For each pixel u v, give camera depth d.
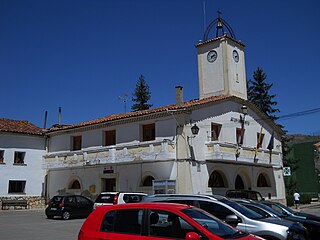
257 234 9.73
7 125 33.31
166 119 25.12
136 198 21.09
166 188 23.22
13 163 31.53
